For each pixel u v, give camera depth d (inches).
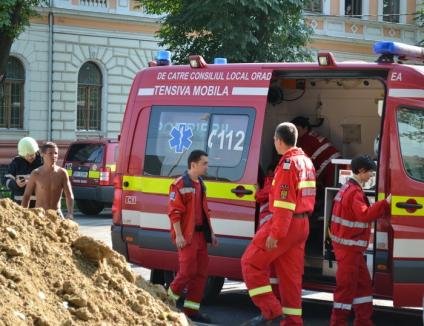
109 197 844.0
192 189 329.7
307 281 347.6
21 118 1184.2
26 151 407.2
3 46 848.9
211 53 949.2
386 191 326.0
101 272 249.4
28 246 236.5
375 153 361.7
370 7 1523.1
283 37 969.5
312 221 391.2
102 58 1248.2
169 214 329.7
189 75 385.7
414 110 327.3
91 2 1226.6
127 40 1269.7
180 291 331.6
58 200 379.2
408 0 1567.4
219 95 373.4
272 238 290.0
